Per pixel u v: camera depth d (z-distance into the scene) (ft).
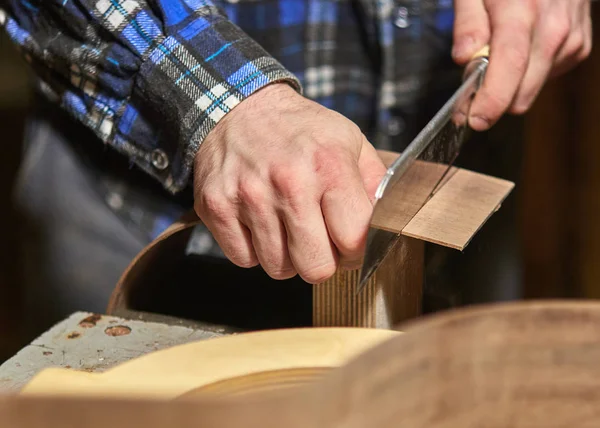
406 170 1.94
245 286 2.78
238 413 0.88
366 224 1.91
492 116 2.70
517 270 3.80
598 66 5.78
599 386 1.00
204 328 2.30
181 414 0.88
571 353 1.00
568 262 6.37
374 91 3.83
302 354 1.60
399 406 0.96
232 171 2.11
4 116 7.45
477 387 1.00
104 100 2.49
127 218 3.48
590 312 0.99
